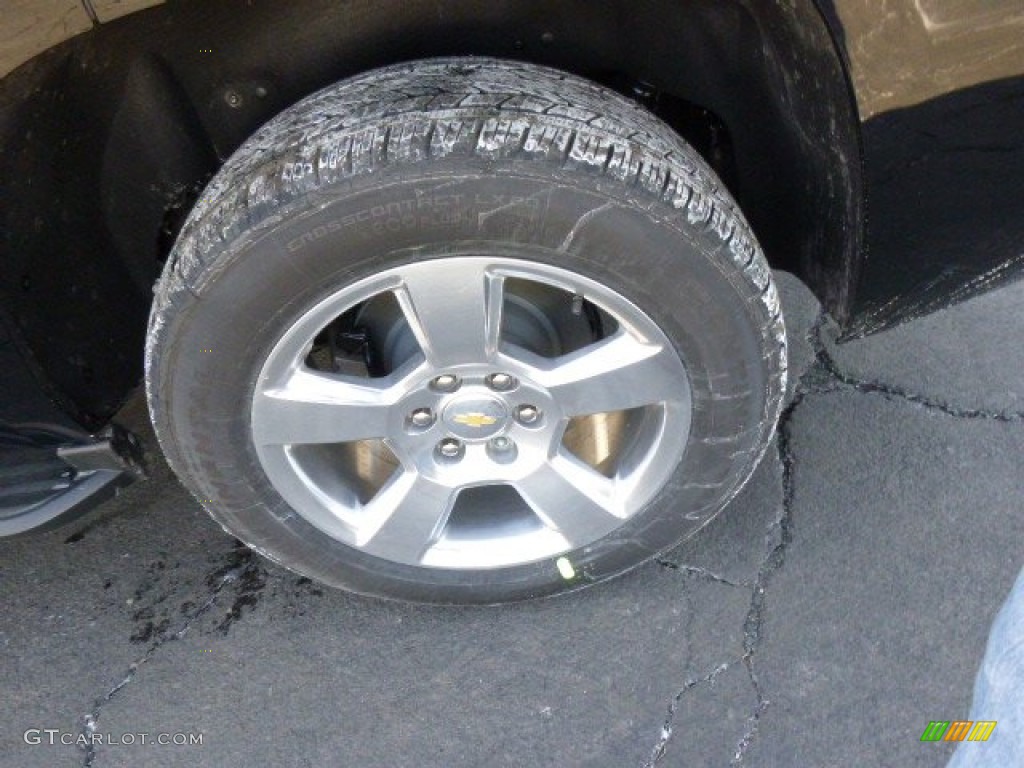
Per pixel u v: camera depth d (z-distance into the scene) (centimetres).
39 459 199
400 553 208
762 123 196
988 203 174
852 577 229
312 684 221
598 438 214
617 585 232
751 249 170
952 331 277
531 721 212
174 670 225
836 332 266
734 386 182
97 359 199
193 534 249
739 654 219
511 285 192
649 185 157
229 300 165
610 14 183
